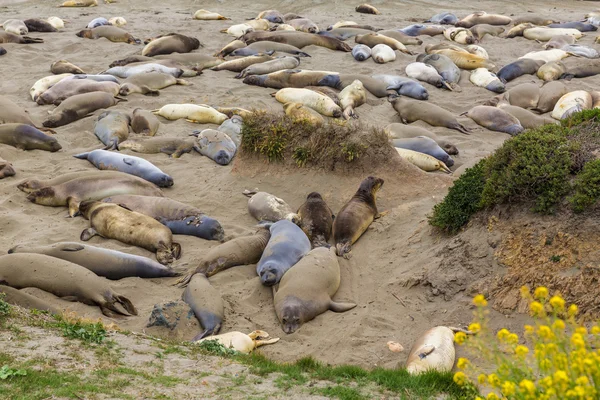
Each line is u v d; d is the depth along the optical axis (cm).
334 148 1170
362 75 1719
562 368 436
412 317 833
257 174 1200
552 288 786
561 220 827
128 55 1958
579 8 2878
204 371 647
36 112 1527
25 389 567
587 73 1844
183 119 1503
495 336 768
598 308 751
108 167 1227
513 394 448
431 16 2702
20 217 1072
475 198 926
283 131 1197
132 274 916
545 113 1619
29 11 2636
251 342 761
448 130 1500
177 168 1278
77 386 576
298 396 606
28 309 763
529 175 859
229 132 1394
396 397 623
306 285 848
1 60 1889
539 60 1892
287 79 1716
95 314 823
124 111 1523
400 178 1155
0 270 845
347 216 1025
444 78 1808
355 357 754
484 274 845
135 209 1071
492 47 2159
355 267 956
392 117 1569
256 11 2742
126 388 589
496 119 1509
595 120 944
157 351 686
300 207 1084
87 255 910
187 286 878
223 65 1859
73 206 1095
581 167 850
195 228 1038
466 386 525
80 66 1844
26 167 1252
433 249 937
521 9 2833
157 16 2547
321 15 2684
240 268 946
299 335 802
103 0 2884
